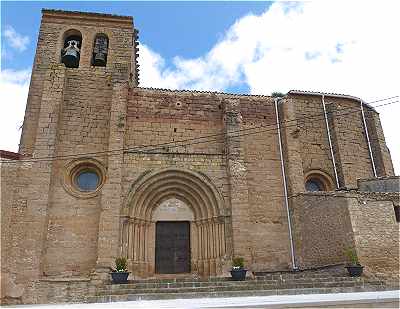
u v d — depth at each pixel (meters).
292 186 22.22
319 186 24.42
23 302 17.05
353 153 24.53
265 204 22.33
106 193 19.50
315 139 24.78
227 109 22.69
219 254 20.19
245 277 18.36
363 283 16.34
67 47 24.56
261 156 23.39
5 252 17.56
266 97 25.03
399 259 17.95
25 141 21.41
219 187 21.25
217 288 16.05
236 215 20.36
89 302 15.18
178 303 13.16
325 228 19.47
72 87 22.80
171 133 22.86
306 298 13.22
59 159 20.92
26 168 19.36
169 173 21.14
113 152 20.48
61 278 17.73
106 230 18.80
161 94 23.62
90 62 24.30
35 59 23.77
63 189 20.28
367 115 26.42
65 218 19.75
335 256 18.62
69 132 21.67
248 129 23.86
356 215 18.06
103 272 17.89
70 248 19.25
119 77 23.05
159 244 21.06
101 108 22.62
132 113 22.78
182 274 20.58
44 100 21.28
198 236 21.19
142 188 20.64
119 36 25.31
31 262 17.80
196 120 23.44
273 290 15.45
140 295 15.13
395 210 18.89
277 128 24.25
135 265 19.62
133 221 20.16
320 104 25.75
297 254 21.12
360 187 22.25
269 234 21.69
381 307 10.83
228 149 21.70
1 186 18.44
